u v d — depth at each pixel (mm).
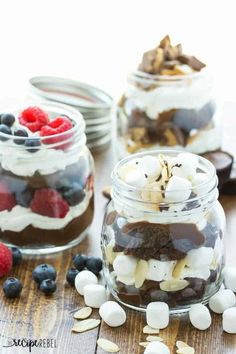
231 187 854
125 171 680
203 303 675
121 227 659
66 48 1475
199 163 691
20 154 730
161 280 651
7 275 728
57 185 738
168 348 628
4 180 735
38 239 752
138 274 652
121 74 1470
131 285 660
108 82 1468
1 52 1466
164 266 646
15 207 741
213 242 660
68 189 742
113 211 680
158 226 645
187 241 643
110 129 977
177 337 642
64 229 753
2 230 753
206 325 646
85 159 767
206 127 886
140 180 655
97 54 1475
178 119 875
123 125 898
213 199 658
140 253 647
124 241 653
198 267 649
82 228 768
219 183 840
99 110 947
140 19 1465
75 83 1009
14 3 1451
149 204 646
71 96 1010
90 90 1006
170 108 872
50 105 808
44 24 1464
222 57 1449
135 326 656
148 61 890
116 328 654
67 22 1465
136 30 1467
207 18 1450
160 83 870
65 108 799
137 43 1469
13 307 683
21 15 1457
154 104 874
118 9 1463
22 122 771
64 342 638
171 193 642
